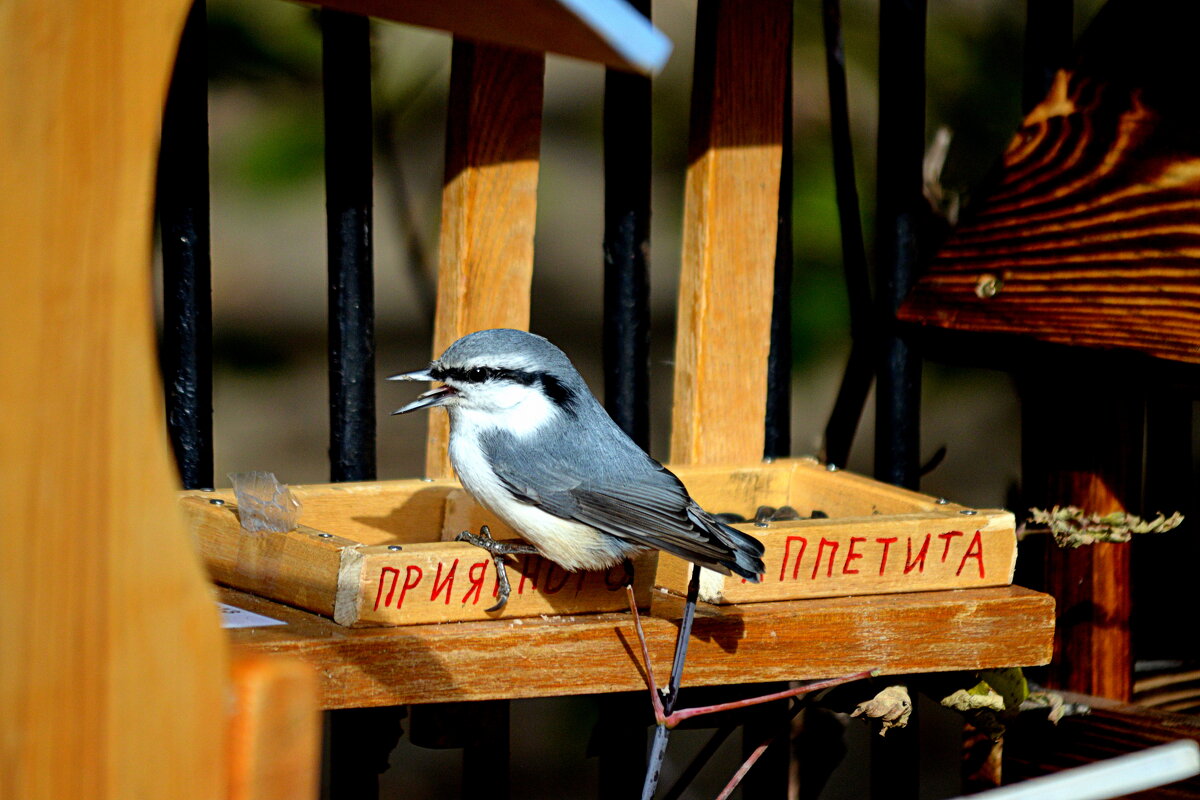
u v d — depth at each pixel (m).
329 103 7.18
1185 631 8.73
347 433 7.31
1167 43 7.55
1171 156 7.20
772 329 8.48
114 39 2.90
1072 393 7.72
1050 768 7.67
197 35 6.85
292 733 3.19
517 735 10.26
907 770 7.75
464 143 7.41
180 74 6.83
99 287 2.95
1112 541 7.42
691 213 8.14
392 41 9.48
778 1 8.00
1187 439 8.65
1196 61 7.37
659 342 10.99
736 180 8.03
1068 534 7.47
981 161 10.10
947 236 8.40
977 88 10.09
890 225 8.40
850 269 9.09
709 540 5.67
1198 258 6.78
